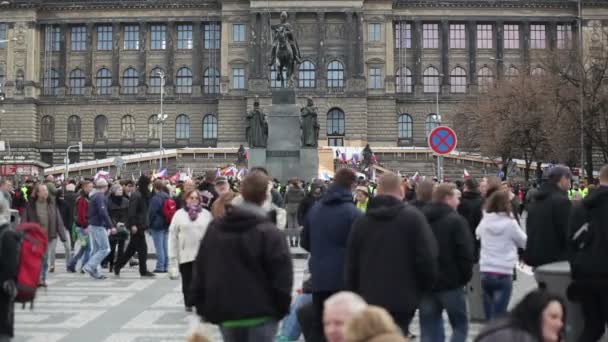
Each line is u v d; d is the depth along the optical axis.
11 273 17.31
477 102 138.38
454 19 168.12
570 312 19.58
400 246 16.41
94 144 171.12
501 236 21.80
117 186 42.03
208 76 170.75
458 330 19.53
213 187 38.94
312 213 18.44
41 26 172.00
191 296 14.76
